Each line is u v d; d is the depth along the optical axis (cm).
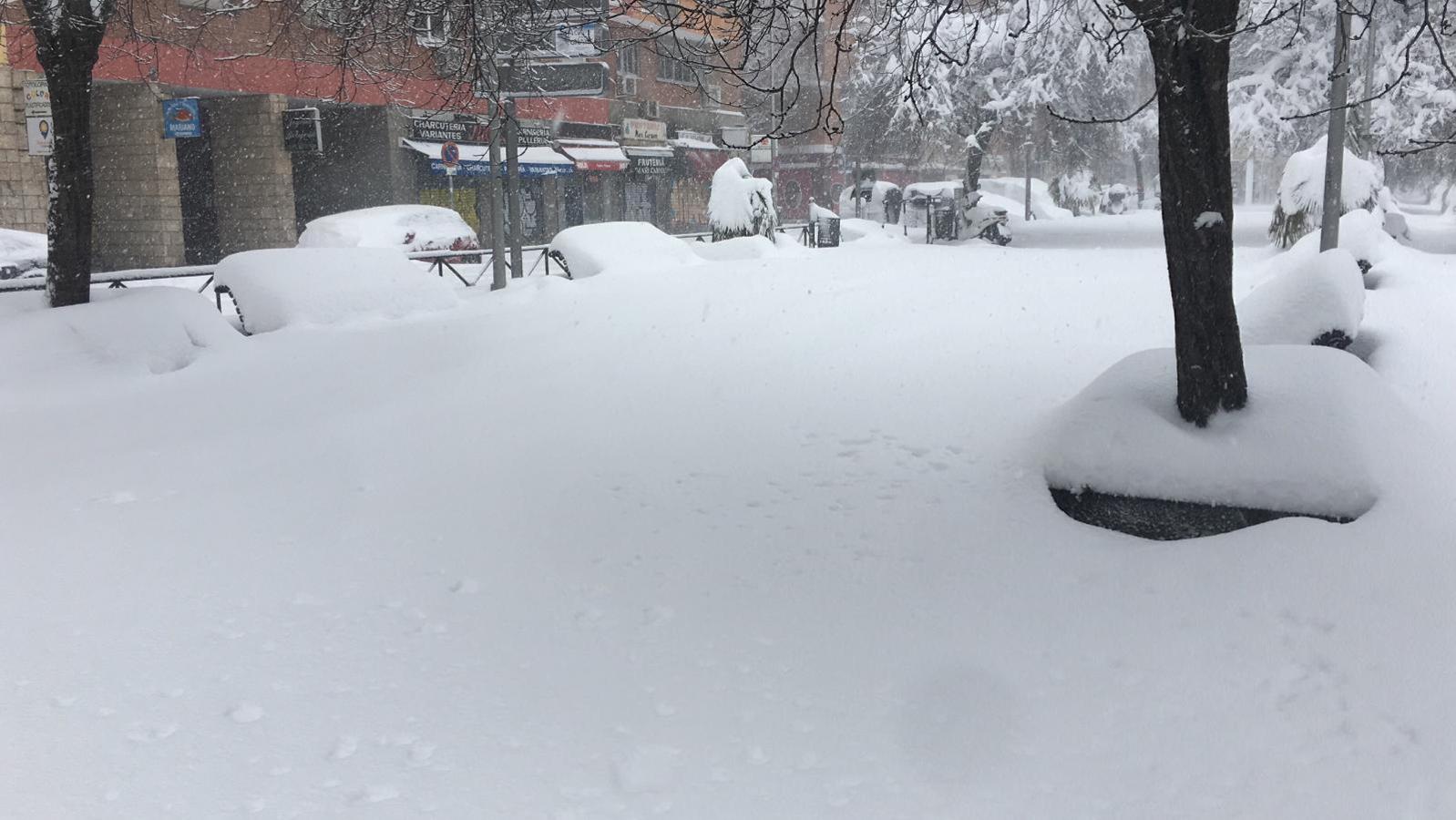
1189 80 525
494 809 344
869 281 1403
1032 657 436
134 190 2525
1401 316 936
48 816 338
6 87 2130
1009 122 3612
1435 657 397
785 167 5256
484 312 1316
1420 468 511
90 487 688
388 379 962
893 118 3284
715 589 513
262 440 784
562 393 880
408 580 531
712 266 1638
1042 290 1228
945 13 859
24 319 1041
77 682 427
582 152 3634
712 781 360
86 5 1066
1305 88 2753
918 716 398
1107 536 537
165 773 363
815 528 574
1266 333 785
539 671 438
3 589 523
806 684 424
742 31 829
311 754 376
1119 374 605
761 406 805
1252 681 403
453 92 1076
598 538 577
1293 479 507
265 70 2562
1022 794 350
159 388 960
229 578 536
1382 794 337
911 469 647
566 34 1084
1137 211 6406
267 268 1262
